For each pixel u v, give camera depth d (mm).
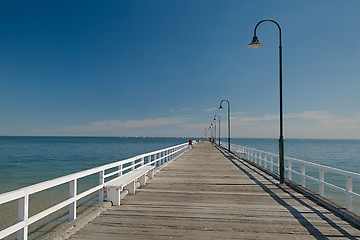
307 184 21016
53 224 8961
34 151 65812
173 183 10742
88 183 18562
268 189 9617
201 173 13727
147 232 5250
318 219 6172
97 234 5105
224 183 10789
